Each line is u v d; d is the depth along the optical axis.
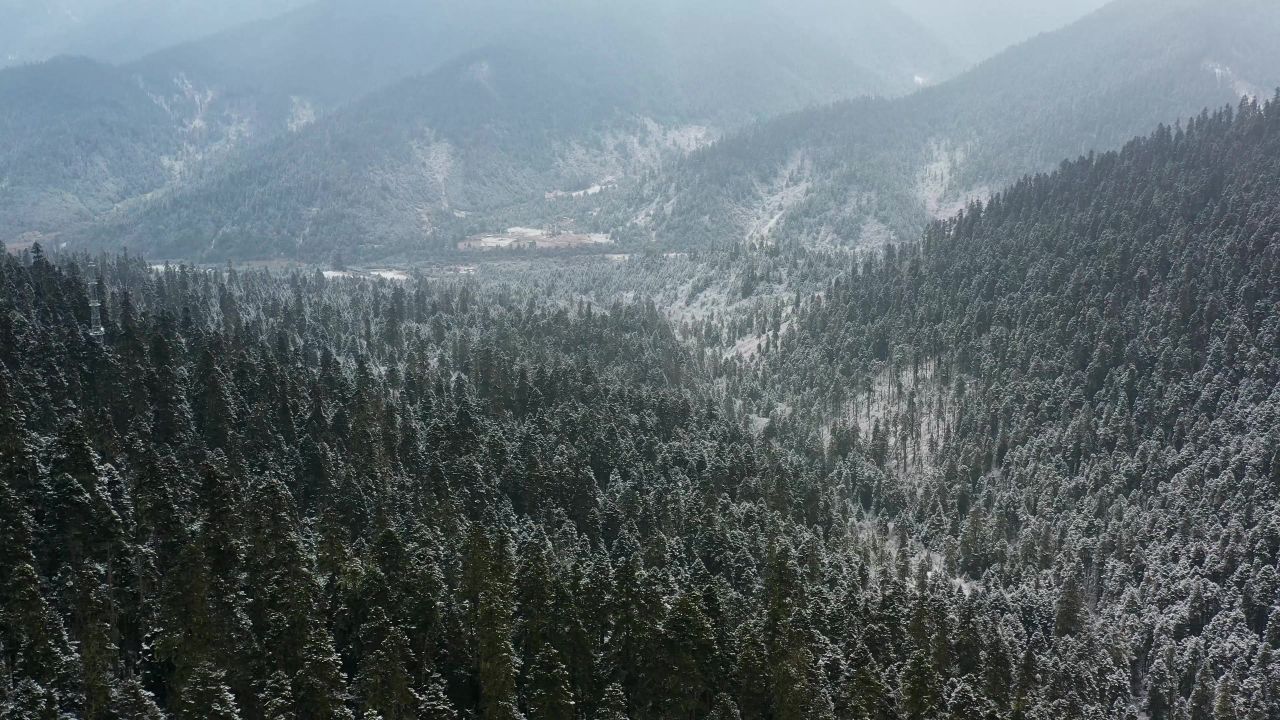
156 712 76.44
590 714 97.44
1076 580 165.12
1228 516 171.12
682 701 98.25
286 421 141.62
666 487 164.75
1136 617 156.38
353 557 106.38
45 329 142.12
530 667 95.75
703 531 144.38
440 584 101.81
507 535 115.06
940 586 151.25
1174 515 178.38
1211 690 134.62
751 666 100.69
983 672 119.94
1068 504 197.12
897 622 124.69
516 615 105.25
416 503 130.50
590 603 107.00
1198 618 153.62
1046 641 147.62
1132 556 172.62
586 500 149.75
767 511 164.75
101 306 175.50
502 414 186.38
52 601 85.56
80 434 99.06
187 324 185.00
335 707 83.31
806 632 109.81
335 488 125.88
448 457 145.88
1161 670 140.50
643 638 100.88
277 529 100.31
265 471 126.06
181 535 97.88
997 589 157.62
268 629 91.62
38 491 94.56
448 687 96.06
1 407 100.38
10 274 164.88
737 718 97.19
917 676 103.69
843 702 103.44
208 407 131.50
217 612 88.25
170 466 105.19
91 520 92.06
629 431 189.38
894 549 191.50
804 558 144.25
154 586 93.62
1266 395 198.00
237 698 84.44
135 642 90.50
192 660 83.75
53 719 72.44
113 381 126.81
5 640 77.94
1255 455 178.25
